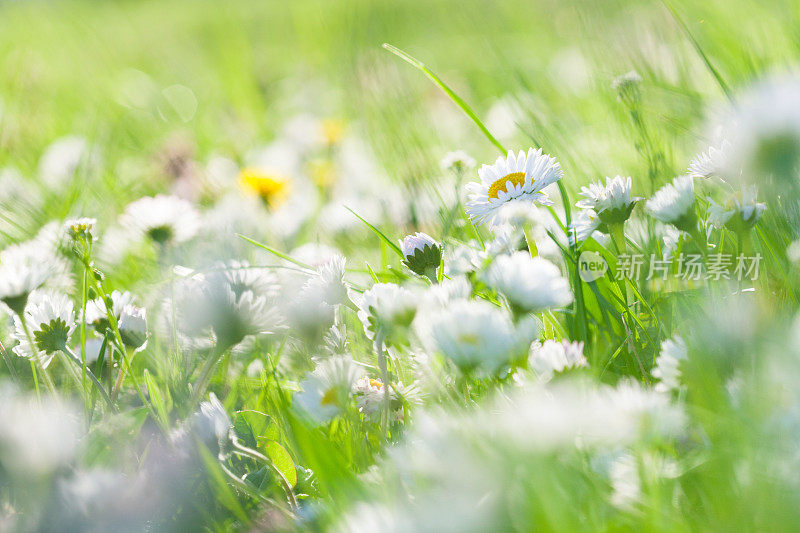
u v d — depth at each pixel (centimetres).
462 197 64
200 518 49
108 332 53
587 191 54
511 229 54
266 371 53
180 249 62
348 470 47
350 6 178
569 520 45
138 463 50
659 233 58
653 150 62
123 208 76
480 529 45
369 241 68
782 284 52
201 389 50
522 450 45
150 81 157
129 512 48
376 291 49
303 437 48
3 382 55
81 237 54
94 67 172
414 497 47
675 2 80
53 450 47
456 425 46
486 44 126
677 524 45
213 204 79
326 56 153
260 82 150
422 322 49
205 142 113
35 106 126
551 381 48
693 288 53
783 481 45
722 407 47
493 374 47
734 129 50
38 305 53
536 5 146
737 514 45
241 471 50
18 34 183
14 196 79
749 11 79
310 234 69
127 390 54
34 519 47
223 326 50
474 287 51
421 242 52
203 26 263
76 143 93
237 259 64
